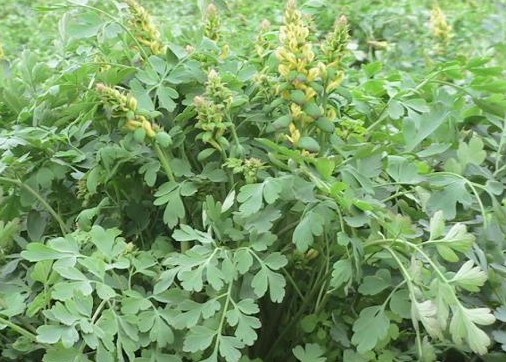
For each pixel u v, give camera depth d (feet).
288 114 1.69
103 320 1.51
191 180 1.74
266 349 1.79
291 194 1.61
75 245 1.59
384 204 1.76
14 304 1.57
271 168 1.77
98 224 1.85
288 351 1.77
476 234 1.74
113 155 1.72
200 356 1.56
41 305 1.57
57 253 1.56
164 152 1.75
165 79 1.80
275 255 1.59
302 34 1.65
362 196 1.68
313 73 1.65
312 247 1.71
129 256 1.63
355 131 1.86
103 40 1.82
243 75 1.85
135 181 1.83
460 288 1.67
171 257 1.60
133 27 1.87
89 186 1.73
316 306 1.69
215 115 1.68
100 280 1.58
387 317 1.57
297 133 1.64
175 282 1.71
